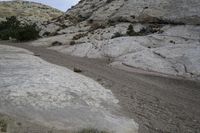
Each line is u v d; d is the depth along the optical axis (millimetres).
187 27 56406
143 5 69062
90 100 21203
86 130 15227
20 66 30406
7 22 96312
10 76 25031
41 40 69562
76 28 75312
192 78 35625
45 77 25500
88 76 30734
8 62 32594
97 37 61312
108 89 25672
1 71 27078
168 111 20969
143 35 57750
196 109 22375
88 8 86562
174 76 36500
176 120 19094
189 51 42688
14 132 13680
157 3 67375
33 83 23062
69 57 47094
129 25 63812
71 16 87688
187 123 18703
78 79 27156
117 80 30391
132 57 43469
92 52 50531
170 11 62969
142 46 48312
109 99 22312
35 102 19094
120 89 26344
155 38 52062
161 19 62219
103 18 74812
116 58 45531
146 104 22250
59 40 65438
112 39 53594
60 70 30328
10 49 49312
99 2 86500
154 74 36906
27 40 74125
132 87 27719
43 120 16500
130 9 70062
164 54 42781
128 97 23781
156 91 27141
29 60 35719
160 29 59094
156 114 19984
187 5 62156
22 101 18969
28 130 14430
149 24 63656
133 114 19516
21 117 16469
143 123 17906
